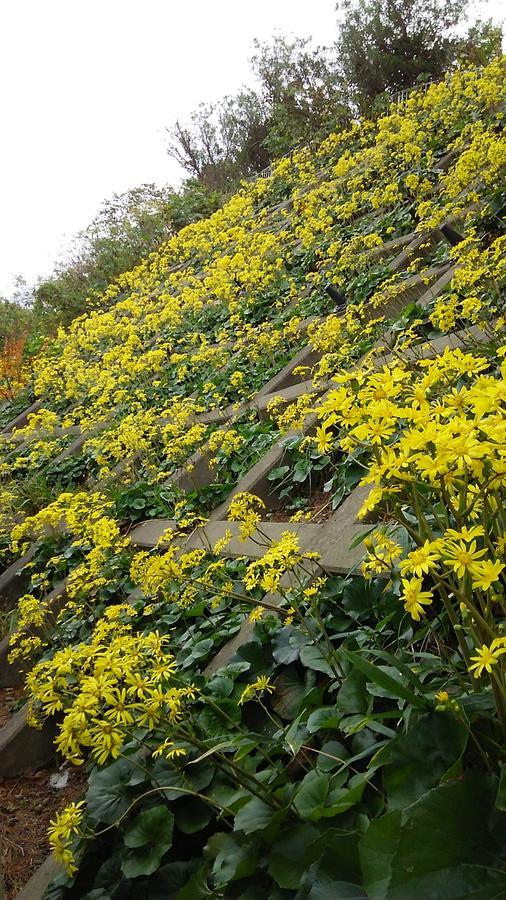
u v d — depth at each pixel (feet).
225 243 30.48
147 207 45.73
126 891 6.69
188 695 7.13
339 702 6.32
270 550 7.43
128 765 7.61
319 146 39.42
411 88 38.91
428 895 3.99
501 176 17.31
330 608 8.50
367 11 41.19
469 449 3.90
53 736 11.54
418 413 4.38
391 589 7.67
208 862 6.29
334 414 4.78
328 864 4.90
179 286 29.73
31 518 14.46
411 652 6.90
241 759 6.82
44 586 14.49
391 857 4.40
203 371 21.97
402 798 4.74
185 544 12.93
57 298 42.75
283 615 8.86
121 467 18.75
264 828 5.55
